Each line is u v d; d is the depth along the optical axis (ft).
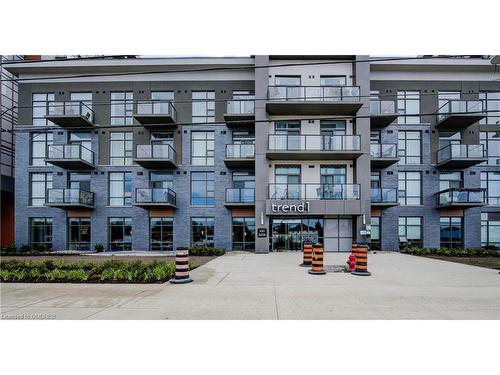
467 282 30.66
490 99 71.51
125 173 71.46
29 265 37.35
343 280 31.53
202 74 71.10
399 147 70.79
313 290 26.53
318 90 65.31
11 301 23.00
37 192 72.13
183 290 26.61
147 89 71.20
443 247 67.82
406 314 19.80
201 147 71.05
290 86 62.28
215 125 70.44
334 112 66.95
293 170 67.82
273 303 22.26
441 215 69.00
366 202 63.98
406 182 70.44
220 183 69.36
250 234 68.74
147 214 69.62
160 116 66.54
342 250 65.62
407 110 71.15
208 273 36.09
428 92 70.90
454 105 66.54
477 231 68.74
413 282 30.50
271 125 67.87
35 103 72.69
